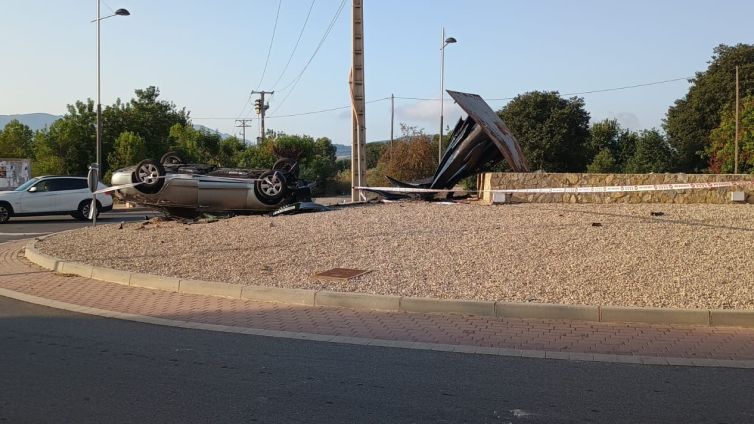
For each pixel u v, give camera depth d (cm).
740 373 587
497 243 1078
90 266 1073
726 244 1011
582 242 1055
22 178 3481
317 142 8638
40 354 642
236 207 1608
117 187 1600
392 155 4012
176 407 500
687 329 730
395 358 632
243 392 536
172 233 1347
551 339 695
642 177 1472
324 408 500
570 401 517
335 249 1104
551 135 5400
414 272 953
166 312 823
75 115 4638
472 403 512
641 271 905
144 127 4966
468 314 795
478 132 1628
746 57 5425
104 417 479
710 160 5044
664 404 511
